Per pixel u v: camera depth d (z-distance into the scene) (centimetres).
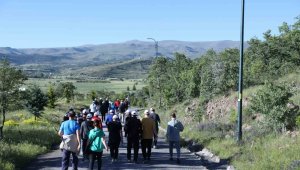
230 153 1817
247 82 3234
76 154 1472
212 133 2433
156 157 1962
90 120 1791
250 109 2162
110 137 1792
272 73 3111
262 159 1549
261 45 3108
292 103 2009
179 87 4456
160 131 3259
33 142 2269
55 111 4725
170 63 5088
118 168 1667
